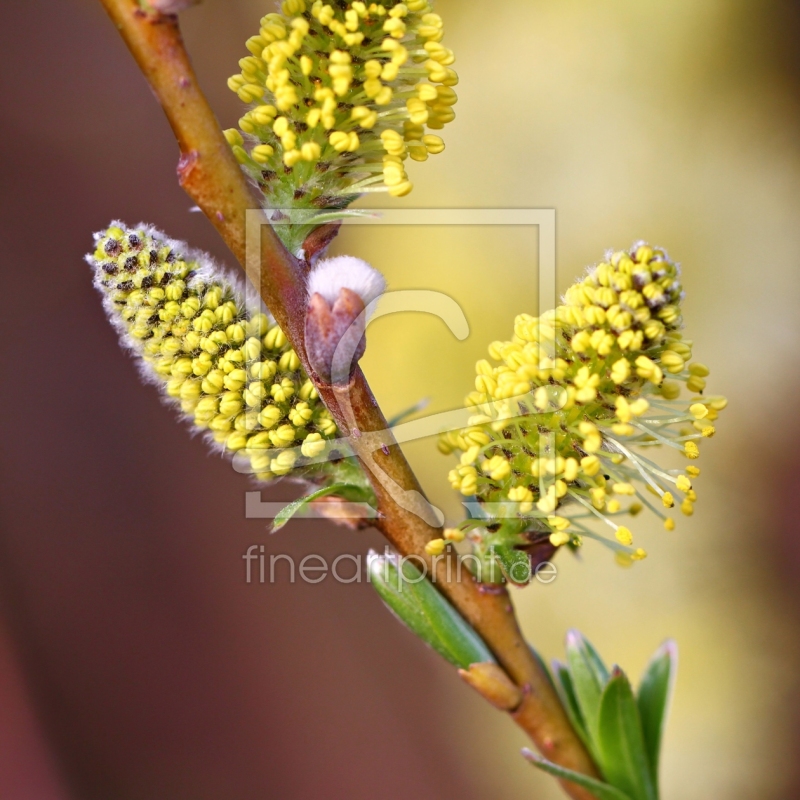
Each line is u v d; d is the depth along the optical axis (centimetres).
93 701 62
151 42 44
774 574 67
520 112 75
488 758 66
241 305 45
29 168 66
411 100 45
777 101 74
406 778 65
